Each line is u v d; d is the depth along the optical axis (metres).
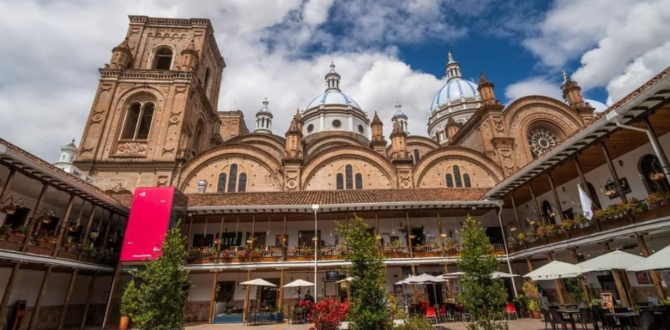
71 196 19.98
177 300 12.77
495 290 11.88
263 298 25.31
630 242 19.17
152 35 41.31
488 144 36.75
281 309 22.59
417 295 25.53
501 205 25.39
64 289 23.14
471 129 40.75
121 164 32.72
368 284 10.99
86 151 33.19
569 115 37.47
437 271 26.42
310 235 27.53
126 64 38.31
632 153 19.06
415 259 23.91
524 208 28.69
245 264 23.50
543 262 25.94
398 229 28.12
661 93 12.94
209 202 26.80
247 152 34.53
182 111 35.69
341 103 58.44
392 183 34.00
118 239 26.98
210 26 44.47
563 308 17.48
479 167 35.25
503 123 36.62
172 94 36.34
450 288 24.83
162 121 35.09
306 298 23.34
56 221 23.38
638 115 14.42
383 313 10.65
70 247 20.17
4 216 19.58
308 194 28.92
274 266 23.55
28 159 15.84
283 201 26.45
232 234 27.45
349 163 34.84
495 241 28.25
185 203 26.05
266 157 34.50
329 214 26.48
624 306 14.55
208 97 45.69
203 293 25.12
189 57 38.72
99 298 25.73
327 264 23.52
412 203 24.38
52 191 20.80
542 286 25.80
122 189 31.83
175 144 34.16
